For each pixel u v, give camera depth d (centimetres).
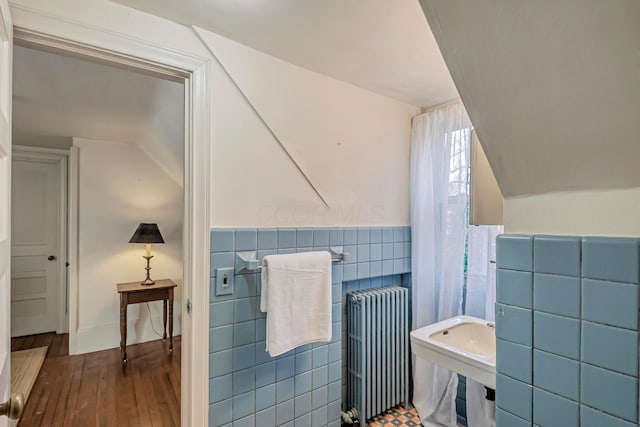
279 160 161
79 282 301
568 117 74
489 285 176
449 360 138
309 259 155
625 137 70
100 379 253
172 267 344
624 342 77
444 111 201
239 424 147
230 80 145
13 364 273
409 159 220
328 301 160
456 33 76
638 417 75
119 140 315
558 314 88
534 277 93
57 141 318
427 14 78
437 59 159
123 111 231
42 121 255
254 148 153
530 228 96
